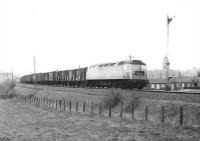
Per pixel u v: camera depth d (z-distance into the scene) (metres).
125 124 22.12
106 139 17.52
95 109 31.73
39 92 61.03
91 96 35.25
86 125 23.00
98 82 42.19
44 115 31.95
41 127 23.19
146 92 27.11
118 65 35.47
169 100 23.81
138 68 33.81
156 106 24.20
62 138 18.34
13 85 101.81
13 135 19.77
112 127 21.34
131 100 27.56
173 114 21.83
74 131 20.72
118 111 27.98
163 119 21.08
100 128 21.30
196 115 19.98
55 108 39.03
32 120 27.86
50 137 18.77
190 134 17.19
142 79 34.00
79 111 32.69
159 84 66.81
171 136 17.14
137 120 23.20
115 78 35.88
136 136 17.84
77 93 40.38
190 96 22.25
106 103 30.33
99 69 41.00
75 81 51.62
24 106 46.66
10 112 36.84
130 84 33.62
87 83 46.12
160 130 18.97
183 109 21.34
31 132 20.86
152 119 22.53
